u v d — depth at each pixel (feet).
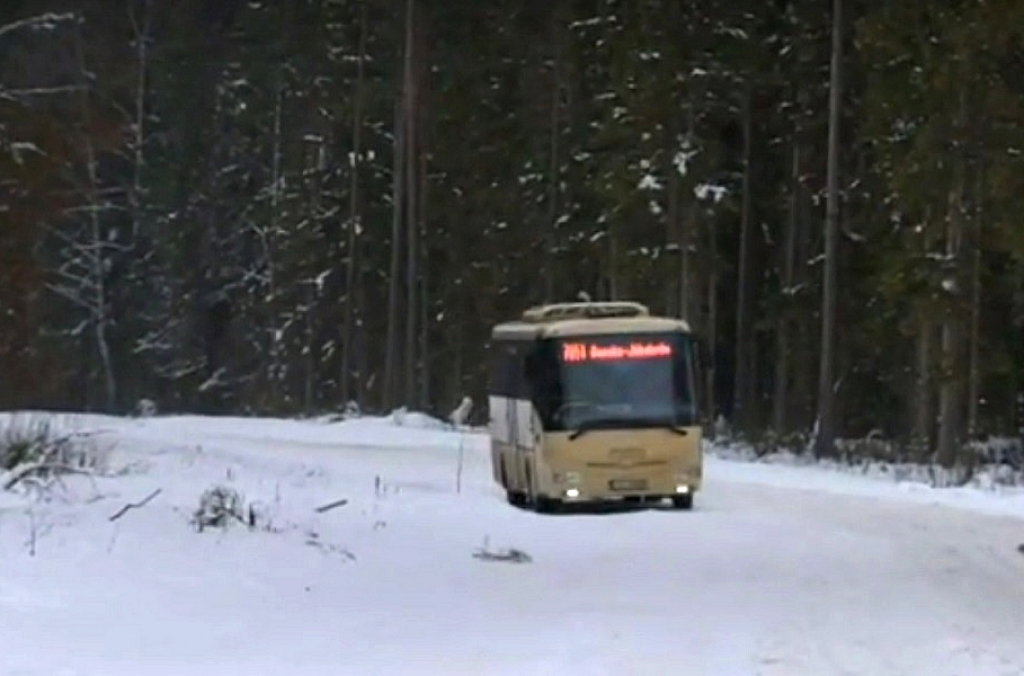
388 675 118.52
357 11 633.20
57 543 160.97
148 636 129.49
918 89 392.88
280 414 647.97
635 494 258.78
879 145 414.00
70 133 378.32
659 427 260.01
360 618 143.64
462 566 179.93
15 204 367.66
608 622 145.07
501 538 210.38
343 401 651.25
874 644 134.62
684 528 229.45
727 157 511.81
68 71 568.00
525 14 612.29
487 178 622.95
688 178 478.18
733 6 478.18
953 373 386.73
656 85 476.95
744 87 479.00
